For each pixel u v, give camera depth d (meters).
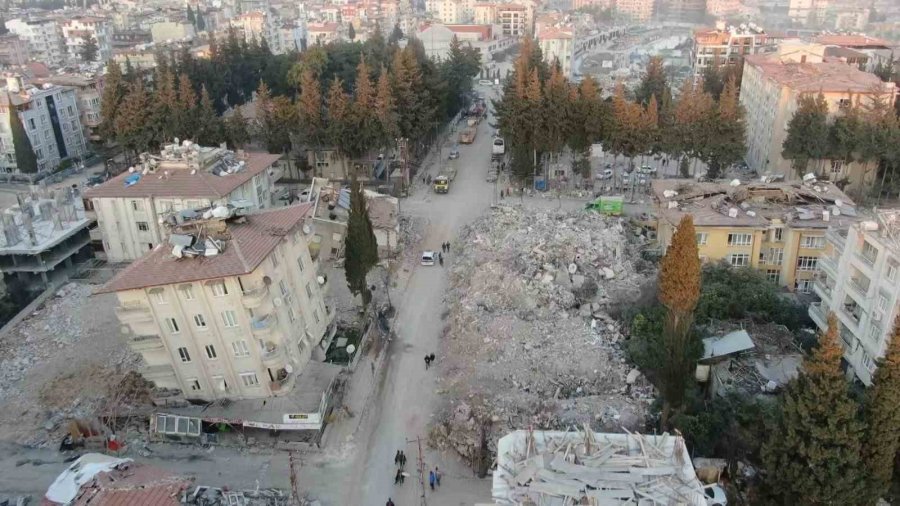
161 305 54.34
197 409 57.59
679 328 51.09
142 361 66.12
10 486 52.47
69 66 186.62
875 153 100.62
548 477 35.19
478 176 122.19
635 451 37.75
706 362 59.31
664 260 50.69
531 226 89.31
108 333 73.19
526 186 114.75
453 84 152.25
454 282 81.44
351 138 112.25
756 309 66.56
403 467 53.72
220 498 49.81
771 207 78.00
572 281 74.50
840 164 108.31
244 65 170.25
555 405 56.66
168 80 121.00
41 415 60.88
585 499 33.34
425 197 112.00
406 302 78.88
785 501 41.97
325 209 88.12
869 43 176.50
